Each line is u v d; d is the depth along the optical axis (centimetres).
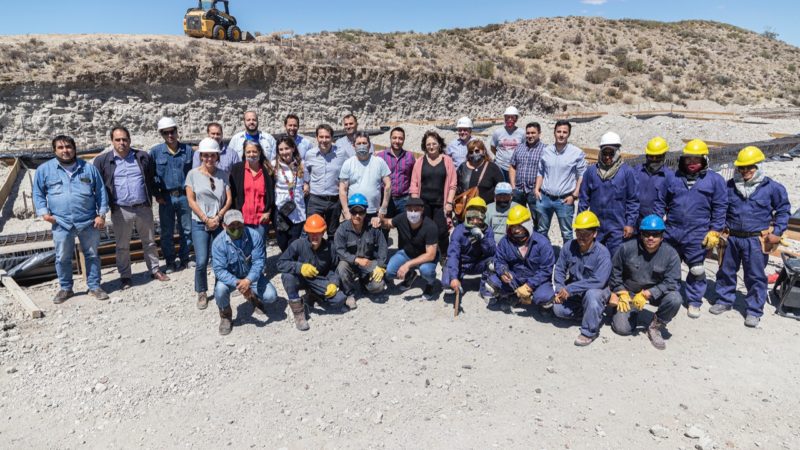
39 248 816
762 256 612
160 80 2620
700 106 4672
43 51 2520
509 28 6494
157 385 509
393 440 439
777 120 3369
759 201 602
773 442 441
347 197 711
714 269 799
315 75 3083
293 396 495
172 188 743
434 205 726
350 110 3228
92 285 683
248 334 606
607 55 5650
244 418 466
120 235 702
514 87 4012
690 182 621
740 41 6894
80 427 455
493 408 480
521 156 773
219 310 620
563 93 4581
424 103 3538
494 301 673
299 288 643
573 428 454
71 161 646
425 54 4288
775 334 612
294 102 3031
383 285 688
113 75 2500
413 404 484
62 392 498
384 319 642
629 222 646
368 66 3400
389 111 3384
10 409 475
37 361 544
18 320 619
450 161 716
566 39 5975
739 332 616
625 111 4259
